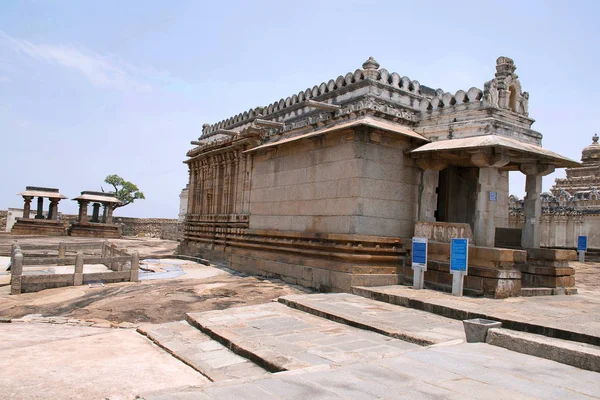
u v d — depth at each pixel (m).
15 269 12.48
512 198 33.00
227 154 20.80
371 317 8.78
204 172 23.80
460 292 10.53
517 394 4.71
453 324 8.39
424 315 9.16
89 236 43.97
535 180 13.13
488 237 11.51
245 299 11.74
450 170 15.20
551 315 8.41
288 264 14.74
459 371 5.41
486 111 12.12
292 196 15.27
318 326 8.41
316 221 13.92
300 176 14.92
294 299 10.43
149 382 5.96
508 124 12.35
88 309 10.73
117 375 6.19
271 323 8.60
